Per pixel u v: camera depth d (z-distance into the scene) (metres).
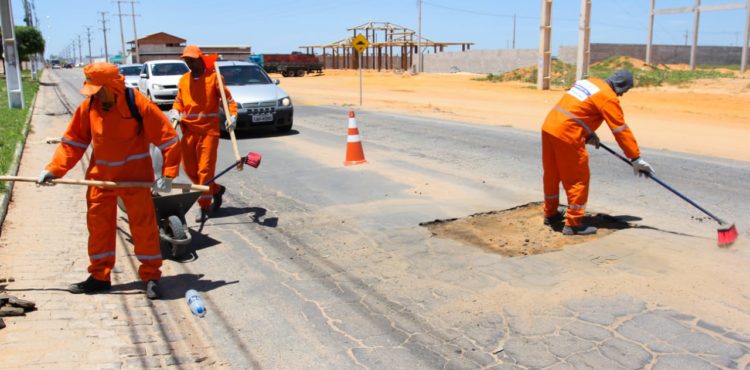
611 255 5.38
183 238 5.45
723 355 3.69
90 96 4.20
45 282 4.94
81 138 4.54
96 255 4.68
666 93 28.95
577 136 5.70
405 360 3.73
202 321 4.30
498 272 5.07
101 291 4.80
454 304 4.48
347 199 7.68
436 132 13.88
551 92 32.09
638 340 3.88
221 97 6.70
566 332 4.01
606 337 3.93
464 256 5.48
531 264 5.23
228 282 5.02
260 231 6.40
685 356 3.68
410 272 5.14
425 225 6.48
